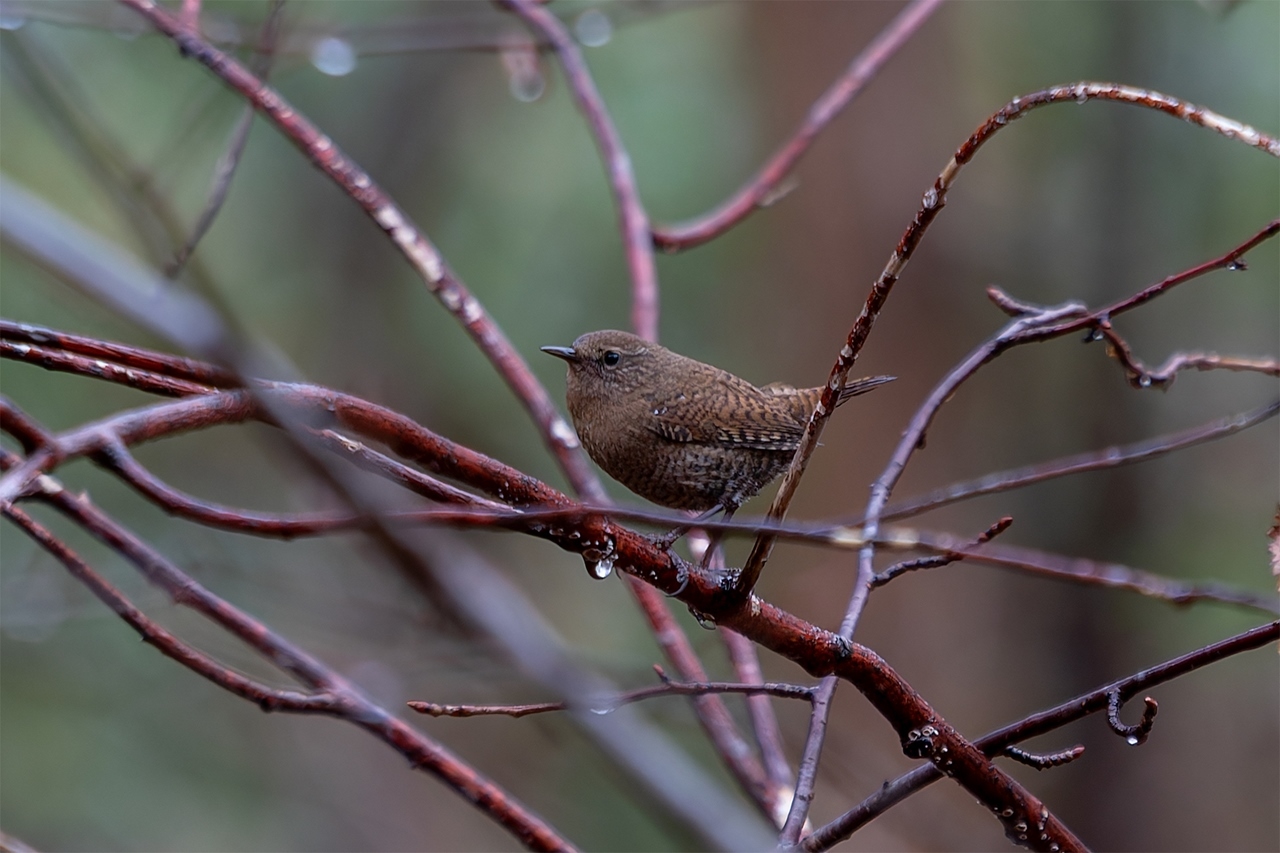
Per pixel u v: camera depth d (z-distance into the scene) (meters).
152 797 12.31
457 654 7.46
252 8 11.73
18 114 11.04
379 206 6.43
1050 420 15.00
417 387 14.37
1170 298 14.70
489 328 6.68
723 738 6.12
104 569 9.10
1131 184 14.56
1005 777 4.52
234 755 13.14
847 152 14.45
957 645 14.28
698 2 9.27
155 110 12.43
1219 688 14.47
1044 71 14.60
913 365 14.42
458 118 15.60
